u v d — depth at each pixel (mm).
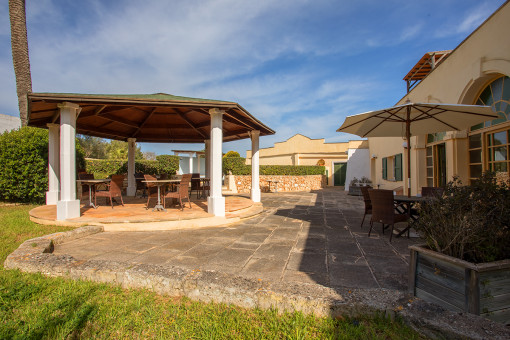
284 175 18641
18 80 9984
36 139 8859
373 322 2053
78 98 5449
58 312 2297
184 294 2596
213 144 6465
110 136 10609
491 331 1739
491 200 2365
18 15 9898
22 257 3361
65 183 5758
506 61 4770
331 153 25031
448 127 5695
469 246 2240
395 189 11344
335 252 4105
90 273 2941
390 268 3398
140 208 7438
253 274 3217
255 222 6641
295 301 2244
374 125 5922
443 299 2182
